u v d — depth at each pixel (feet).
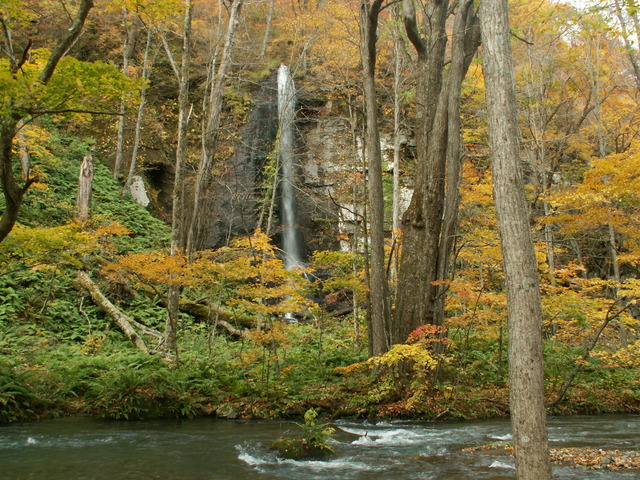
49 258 35.45
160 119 87.15
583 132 63.87
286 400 32.50
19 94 22.35
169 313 40.01
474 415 32.83
